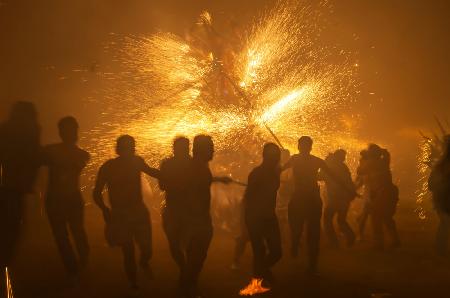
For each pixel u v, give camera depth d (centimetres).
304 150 802
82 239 757
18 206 695
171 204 685
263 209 722
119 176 687
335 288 741
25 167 700
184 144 689
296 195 800
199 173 678
